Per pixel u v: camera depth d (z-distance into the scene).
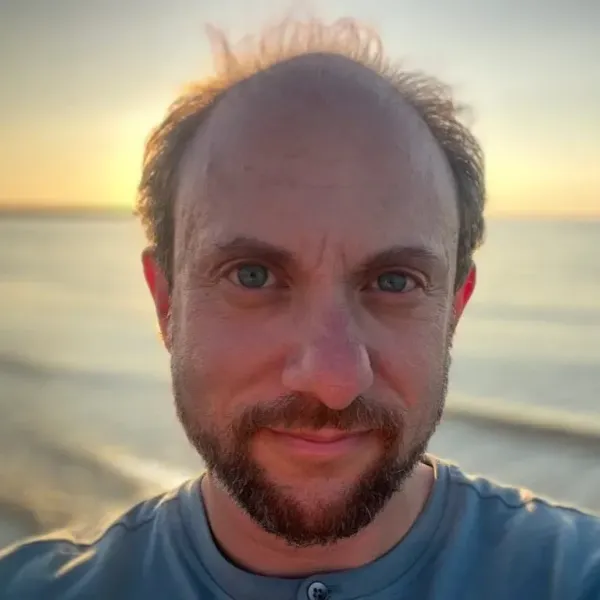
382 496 0.34
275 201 0.33
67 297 6.91
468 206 0.40
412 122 0.36
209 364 0.35
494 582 0.37
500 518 0.39
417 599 0.36
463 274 0.41
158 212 0.41
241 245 0.33
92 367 3.89
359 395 0.33
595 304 5.53
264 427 0.34
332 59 0.36
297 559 0.37
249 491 0.34
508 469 2.34
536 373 3.55
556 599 0.35
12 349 4.47
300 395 0.33
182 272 0.36
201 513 0.39
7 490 2.08
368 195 0.33
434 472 0.41
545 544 0.37
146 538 0.40
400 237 0.34
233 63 0.38
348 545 0.37
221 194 0.34
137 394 3.25
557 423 2.74
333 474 0.34
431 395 0.35
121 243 13.27
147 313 5.95
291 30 0.39
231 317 0.34
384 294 0.34
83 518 1.88
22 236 14.69
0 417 2.89
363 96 0.34
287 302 0.34
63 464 2.30
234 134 0.35
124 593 0.38
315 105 0.34
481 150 0.42
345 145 0.33
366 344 0.33
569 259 8.47
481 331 4.62
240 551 0.38
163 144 0.40
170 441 2.52
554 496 2.15
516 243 10.17
